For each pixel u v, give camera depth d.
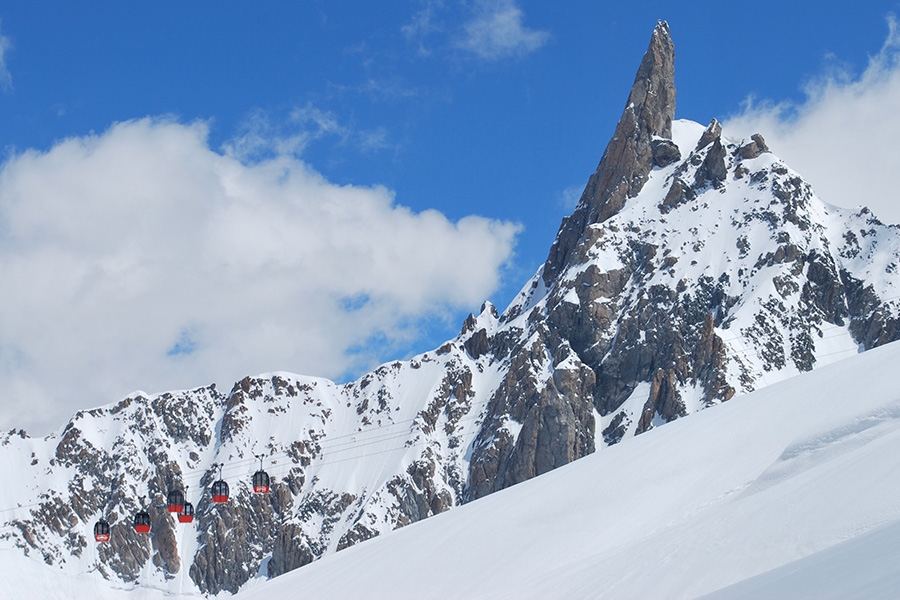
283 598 92.25
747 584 32.91
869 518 41.09
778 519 45.62
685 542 49.09
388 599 79.25
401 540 96.12
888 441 48.84
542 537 77.69
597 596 47.44
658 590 44.47
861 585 25.95
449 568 79.62
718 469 74.25
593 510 78.44
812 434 60.09
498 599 56.88
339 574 91.75
